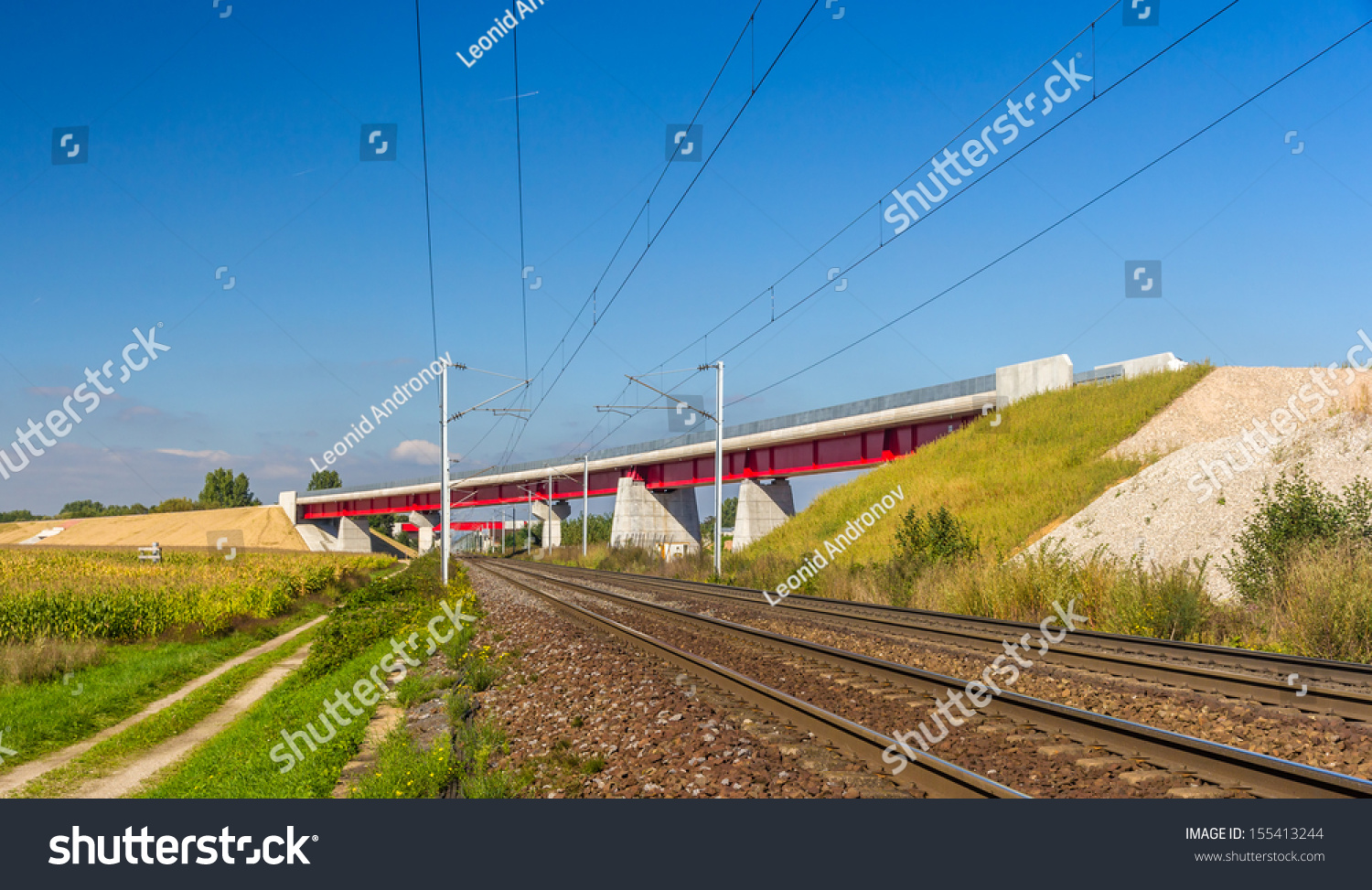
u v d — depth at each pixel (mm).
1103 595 20094
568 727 11203
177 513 160250
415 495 125750
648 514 85438
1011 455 46562
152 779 12562
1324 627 14422
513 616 26906
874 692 11648
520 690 14438
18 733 15461
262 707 17266
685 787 8133
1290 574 17109
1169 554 24391
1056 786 7328
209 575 43781
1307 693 10281
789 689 12289
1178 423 41688
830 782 7816
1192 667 12148
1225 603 19125
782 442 65812
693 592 34625
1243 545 19547
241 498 183500
